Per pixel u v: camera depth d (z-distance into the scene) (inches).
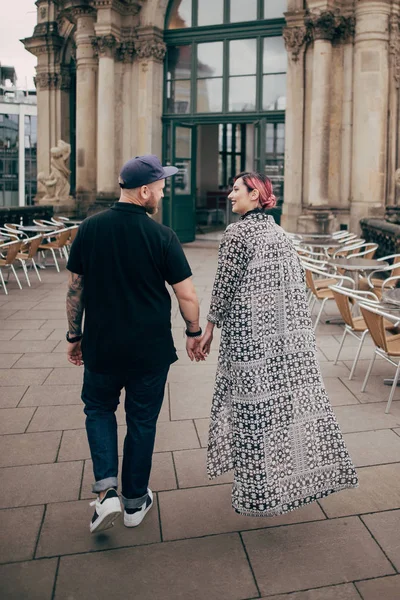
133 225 107.7
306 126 557.6
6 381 201.3
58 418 169.0
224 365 112.0
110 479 107.3
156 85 627.2
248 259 108.0
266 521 118.2
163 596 97.1
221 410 112.1
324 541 111.3
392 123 517.0
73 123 786.8
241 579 101.0
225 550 109.0
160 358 110.3
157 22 617.3
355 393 189.8
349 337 263.6
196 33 613.6
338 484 112.3
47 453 147.2
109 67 619.8
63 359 227.8
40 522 117.7
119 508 104.8
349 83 526.6
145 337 108.5
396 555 107.0
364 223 467.2
